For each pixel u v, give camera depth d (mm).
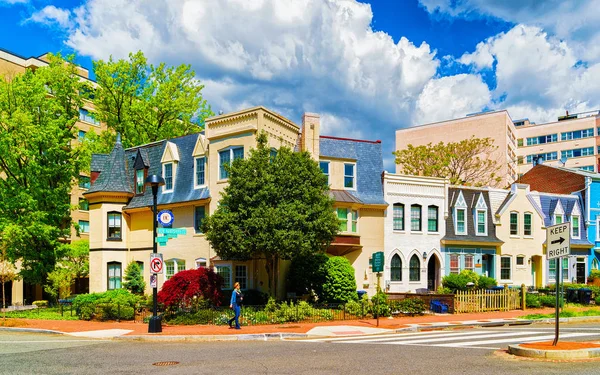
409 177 36125
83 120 58094
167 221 22219
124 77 43438
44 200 36438
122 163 36125
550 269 40469
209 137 31719
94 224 35000
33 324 23625
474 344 15789
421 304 26734
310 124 32656
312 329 20828
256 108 29531
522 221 39688
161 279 33531
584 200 43469
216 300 25344
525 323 24109
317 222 24719
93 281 34406
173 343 17891
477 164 56625
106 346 16984
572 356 12773
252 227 24438
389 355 13812
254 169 25516
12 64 54062
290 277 29344
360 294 31422
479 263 37719
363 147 35969
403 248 35281
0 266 31281
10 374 11836
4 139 34438
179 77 45625
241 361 13344
